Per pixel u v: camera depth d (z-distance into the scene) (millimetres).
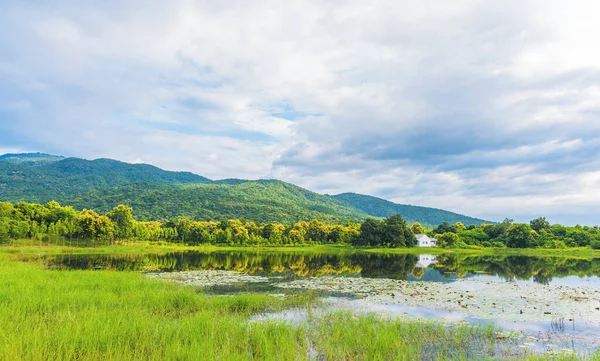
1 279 26234
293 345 13812
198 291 28375
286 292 28672
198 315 17641
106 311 17938
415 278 40469
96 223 101000
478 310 22656
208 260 66938
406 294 28438
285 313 20828
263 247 136500
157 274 40656
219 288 30609
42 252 79125
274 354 12984
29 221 97062
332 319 19000
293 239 146000
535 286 34750
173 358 11727
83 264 52250
